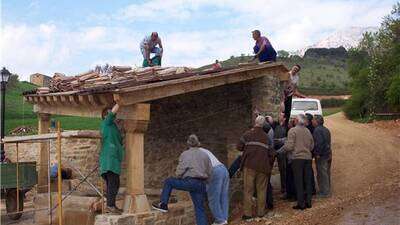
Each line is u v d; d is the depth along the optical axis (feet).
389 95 82.84
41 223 36.88
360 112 92.12
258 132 33.40
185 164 30.83
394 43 92.43
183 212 33.42
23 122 86.43
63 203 33.96
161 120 48.01
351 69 98.17
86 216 32.71
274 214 33.27
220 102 44.47
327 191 35.91
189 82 34.30
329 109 146.10
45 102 41.42
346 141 59.36
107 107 31.81
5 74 52.44
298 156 33.42
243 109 42.98
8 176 36.91
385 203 30.12
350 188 37.01
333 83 202.80
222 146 44.39
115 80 34.91
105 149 30.71
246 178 33.27
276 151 34.24
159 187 47.78
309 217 30.32
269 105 41.04
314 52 273.95
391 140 58.95
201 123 45.73
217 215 32.19
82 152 50.19
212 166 32.48
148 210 31.01
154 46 48.01
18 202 37.29
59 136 30.60
